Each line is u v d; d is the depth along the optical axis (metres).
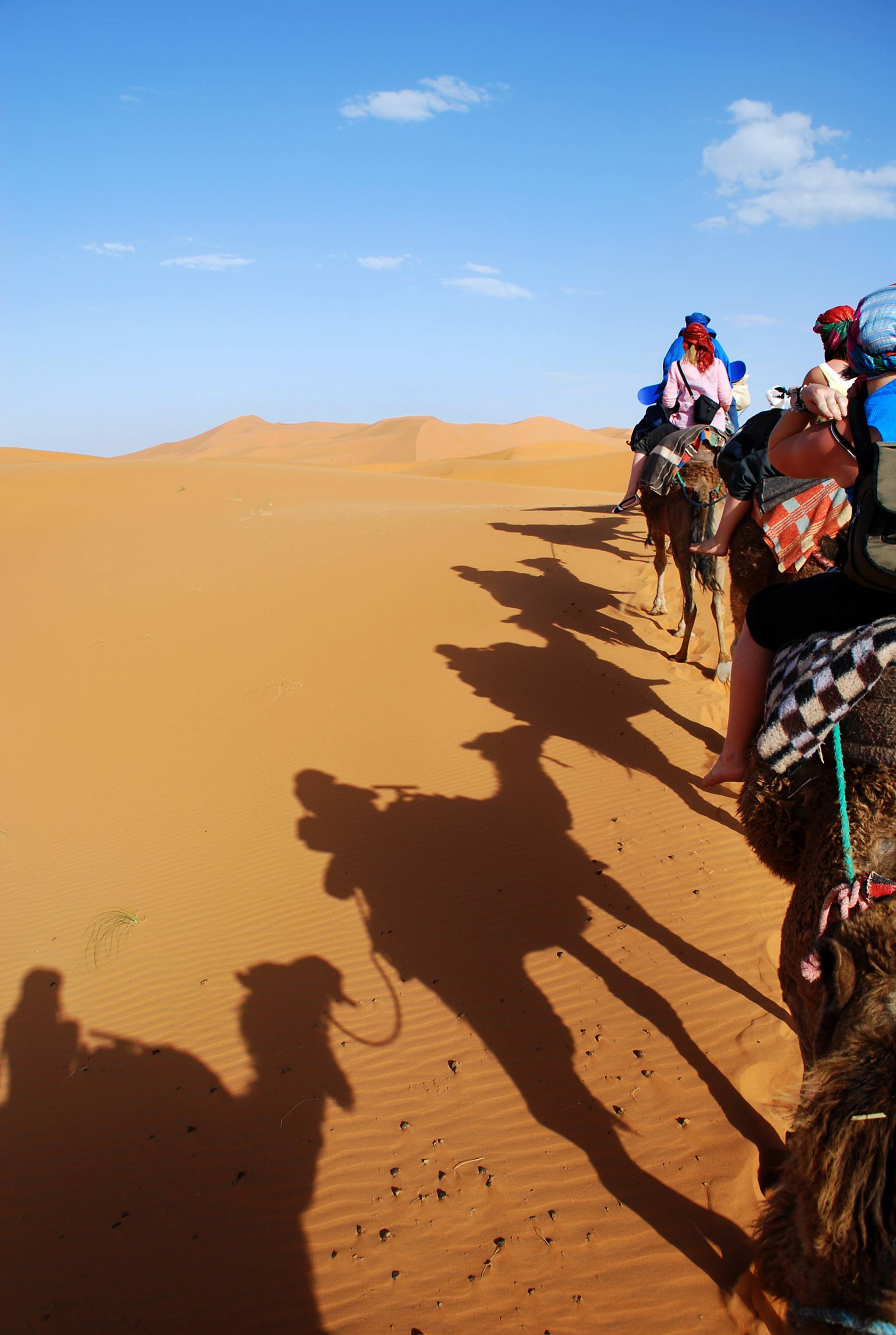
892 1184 2.01
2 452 51.16
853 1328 2.11
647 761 8.04
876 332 2.88
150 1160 4.81
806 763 3.18
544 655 10.61
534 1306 3.74
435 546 16.42
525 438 144.25
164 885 7.54
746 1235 3.87
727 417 10.75
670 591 12.69
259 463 41.62
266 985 6.05
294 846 7.66
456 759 8.57
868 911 2.56
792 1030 4.94
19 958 6.95
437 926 6.29
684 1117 4.50
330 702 10.29
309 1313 3.85
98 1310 4.01
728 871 6.40
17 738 10.92
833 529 6.16
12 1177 4.86
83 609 14.96
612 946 5.81
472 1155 4.50
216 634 12.96
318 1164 4.59
